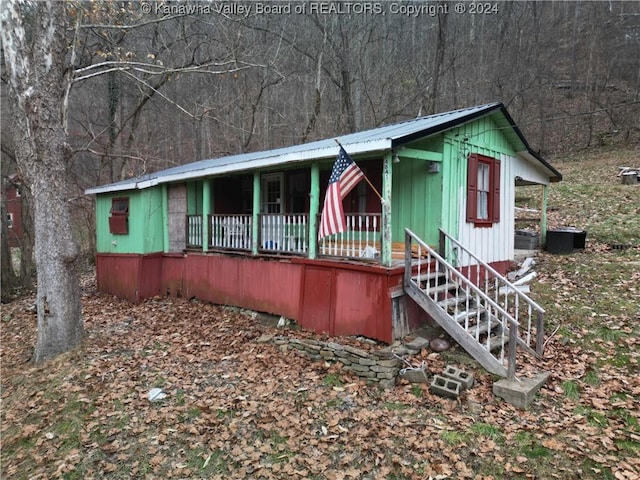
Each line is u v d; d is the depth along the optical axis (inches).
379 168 323.0
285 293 315.6
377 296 247.8
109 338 308.2
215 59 531.8
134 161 771.4
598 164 796.0
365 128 919.0
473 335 235.1
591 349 227.8
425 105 839.7
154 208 443.8
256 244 341.1
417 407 189.3
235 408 198.1
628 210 512.1
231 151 890.1
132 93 743.1
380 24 887.7
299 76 882.8
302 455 161.5
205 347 281.7
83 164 767.7
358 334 259.6
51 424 200.2
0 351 321.7
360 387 210.4
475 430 168.4
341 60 815.7
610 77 1048.2
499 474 144.9
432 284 271.6
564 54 1163.9
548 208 596.4
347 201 349.4
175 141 951.0
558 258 394.3
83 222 799.1
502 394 189.0
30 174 283.3
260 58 713.6
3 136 518.0
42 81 273.3
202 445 172.7
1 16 263.7
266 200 427.2
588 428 165.6
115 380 235.6
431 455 156.0
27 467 172.1
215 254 384.5
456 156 298.5
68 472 163.5
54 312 286.5
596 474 141.4
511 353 197.6
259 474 152.7
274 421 185.2
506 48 1000.9
